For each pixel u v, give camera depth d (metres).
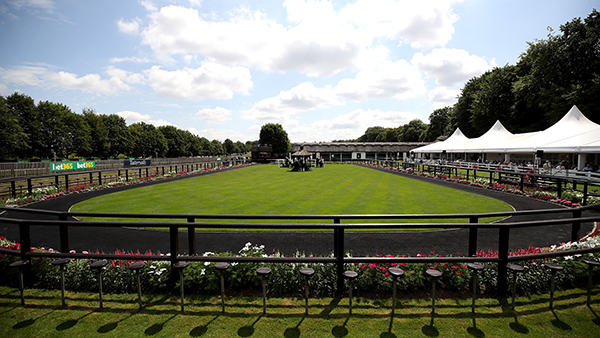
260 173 28.88
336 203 11.60
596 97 24.11
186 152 92.25
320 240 6.84
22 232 3.69
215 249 6.30
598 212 9.53
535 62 30.09
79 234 7.48
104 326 2.90
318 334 2.75
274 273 3.76
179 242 6.83
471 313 3.13
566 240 6.71
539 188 14.28
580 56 27.20
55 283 3.88
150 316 3.08
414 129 94.06
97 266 3.13
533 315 3.07
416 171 27.02
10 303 3.40
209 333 2.77
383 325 2.89
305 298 3.42
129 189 16.53
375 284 3.70
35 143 45.97
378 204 11.37
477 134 46.22
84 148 53.12
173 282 3.69
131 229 7.91
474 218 3.66
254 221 9.09
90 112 59.31
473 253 3.71
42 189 13.93
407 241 6.71
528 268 3.80
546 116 30.67
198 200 12.57
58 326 2.91
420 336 2.71
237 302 3.41
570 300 3.40
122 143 63.62
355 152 70.44
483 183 17.11
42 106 48.56
